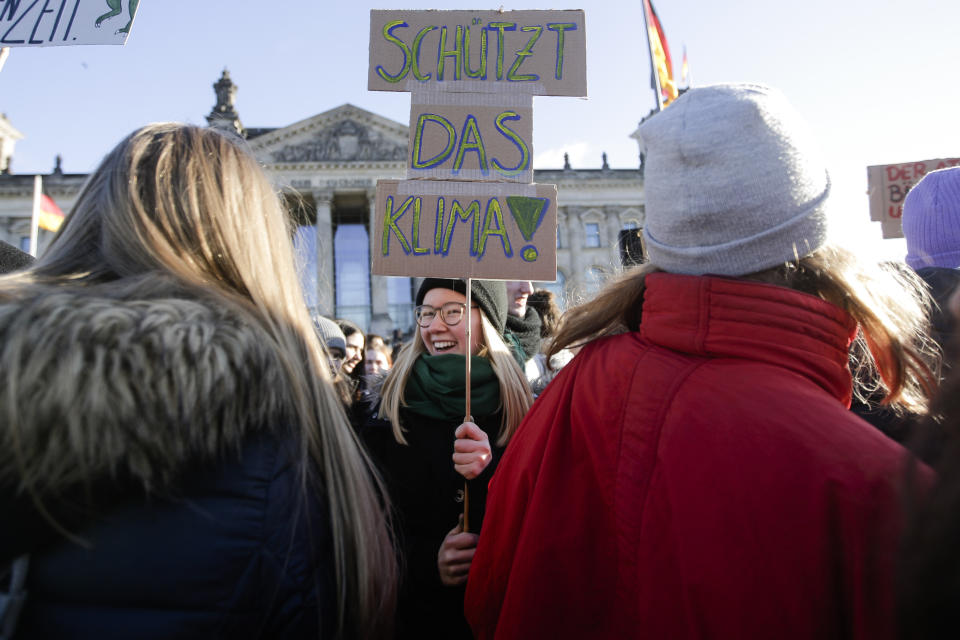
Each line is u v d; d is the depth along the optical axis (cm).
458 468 248
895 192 553
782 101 138
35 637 106
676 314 138
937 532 75
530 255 253
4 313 108
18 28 313
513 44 265
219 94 4747
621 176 5031
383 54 266
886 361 146
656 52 537
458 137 260
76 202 150
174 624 109
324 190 4588
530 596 149
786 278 137
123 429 101
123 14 309
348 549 149
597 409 148
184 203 145
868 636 94
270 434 129
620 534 135
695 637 113
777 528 106
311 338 164
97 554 107
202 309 124
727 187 130
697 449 121
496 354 309
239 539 117
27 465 98
